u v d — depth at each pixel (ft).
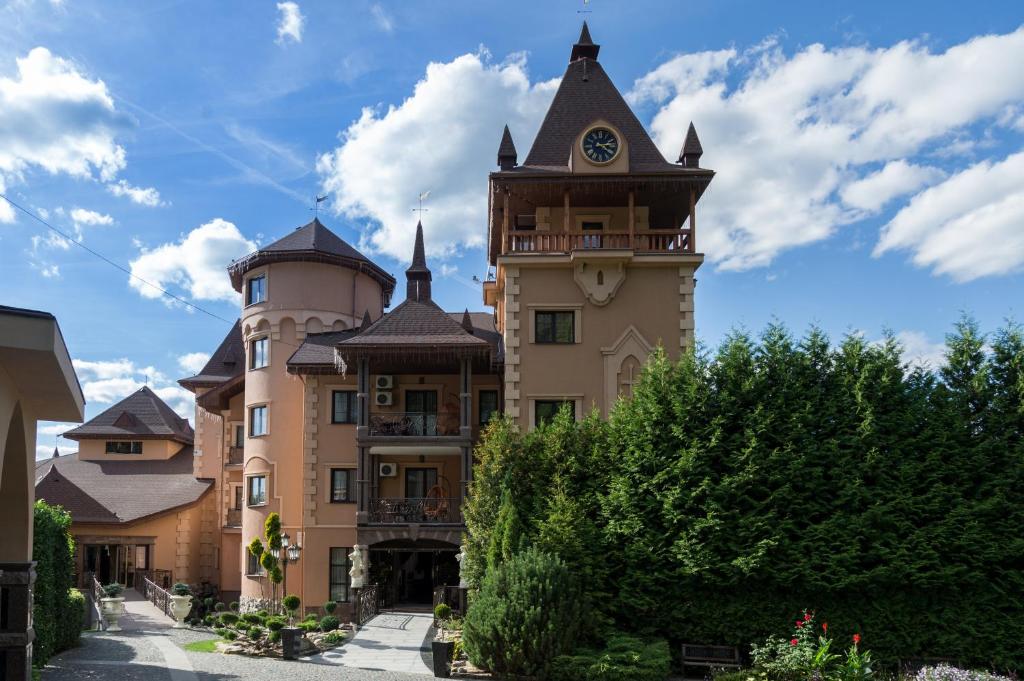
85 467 138.72
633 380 83.66
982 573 54.75
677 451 60.90
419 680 53.88
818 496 58.23
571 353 84.38
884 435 58.34
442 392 101.71
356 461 101.30
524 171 85.40
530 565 56.75
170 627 87.20
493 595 56.49
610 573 60.49
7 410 37.96
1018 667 54.03
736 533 57.82
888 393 59.36
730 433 61.16
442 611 75.05
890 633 56.08
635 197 87.81
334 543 99.76
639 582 59.47
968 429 58.18
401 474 101.35
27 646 42.57
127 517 123.13
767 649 53.31
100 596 99.50
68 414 46.91
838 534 56.65
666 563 59.62
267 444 107.65
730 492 58.23
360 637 72.38
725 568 57.26
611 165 84.12
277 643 65.46
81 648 68.28
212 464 133.49
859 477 57.21
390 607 95.09
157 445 141.79
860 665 48.21
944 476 57.36
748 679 49.26
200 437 134.41
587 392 83.66
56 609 64.13
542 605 55.26
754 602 58.08
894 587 56.54
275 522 85.71
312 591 98.53
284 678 53.98
